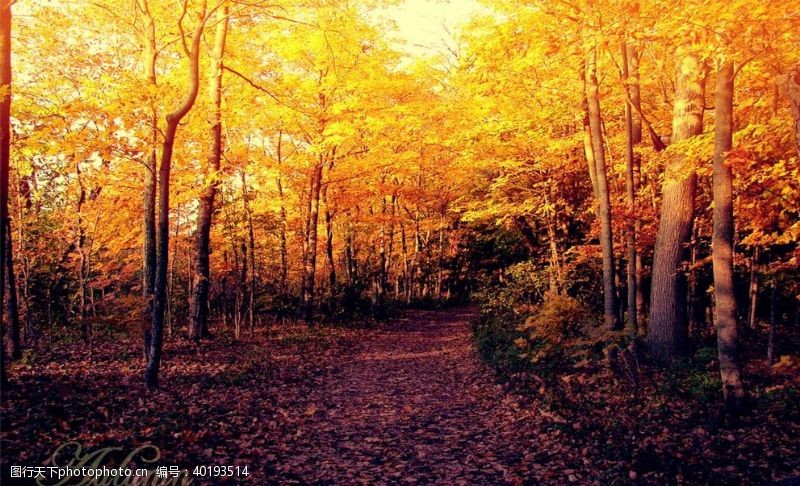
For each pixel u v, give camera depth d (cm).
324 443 664
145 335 1109
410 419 782
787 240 934
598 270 1819
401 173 1973
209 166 1373
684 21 635
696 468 519
